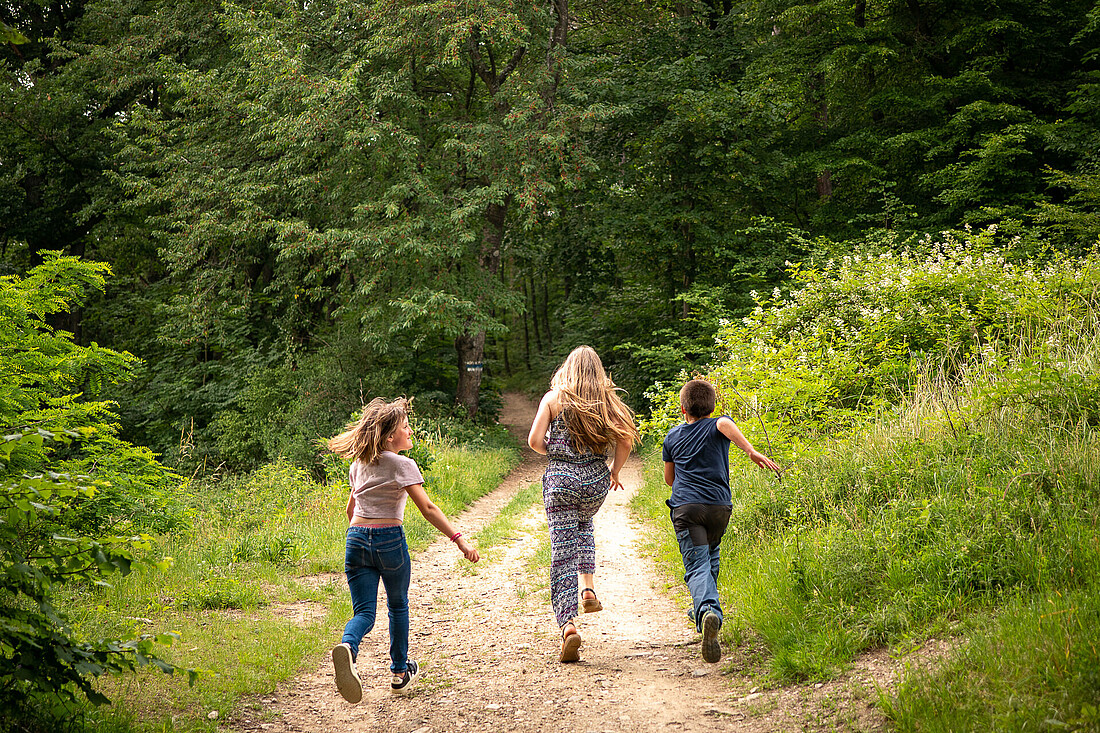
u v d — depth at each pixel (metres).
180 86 18.94
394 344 20.69
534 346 46.38
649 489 11.27
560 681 4.08
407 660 4.19
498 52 20.11
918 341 8.80
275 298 20.47
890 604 4.00
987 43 19.20
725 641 4.41
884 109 20.03
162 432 20.39
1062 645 2.99
